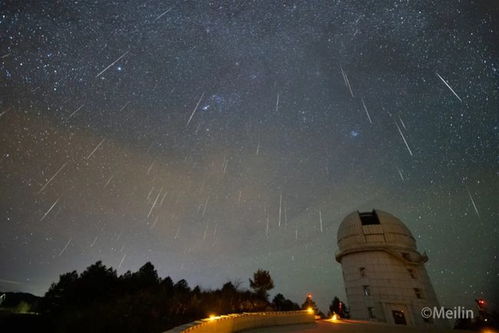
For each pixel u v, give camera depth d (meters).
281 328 14.91
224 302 19.34
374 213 34.34
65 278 21.77
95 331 12.84
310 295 25.59
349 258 30.83
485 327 17.38
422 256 29.22
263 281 26.23
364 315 26.88
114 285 21.92
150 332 12.37
